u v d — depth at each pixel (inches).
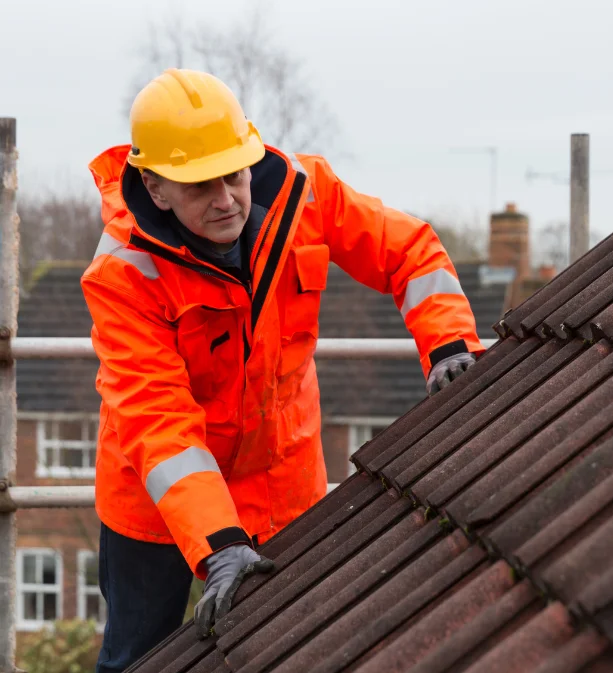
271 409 138.6
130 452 123.0
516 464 93.5
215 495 117.0
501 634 78.1
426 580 92.0
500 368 118.1
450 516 93.3
